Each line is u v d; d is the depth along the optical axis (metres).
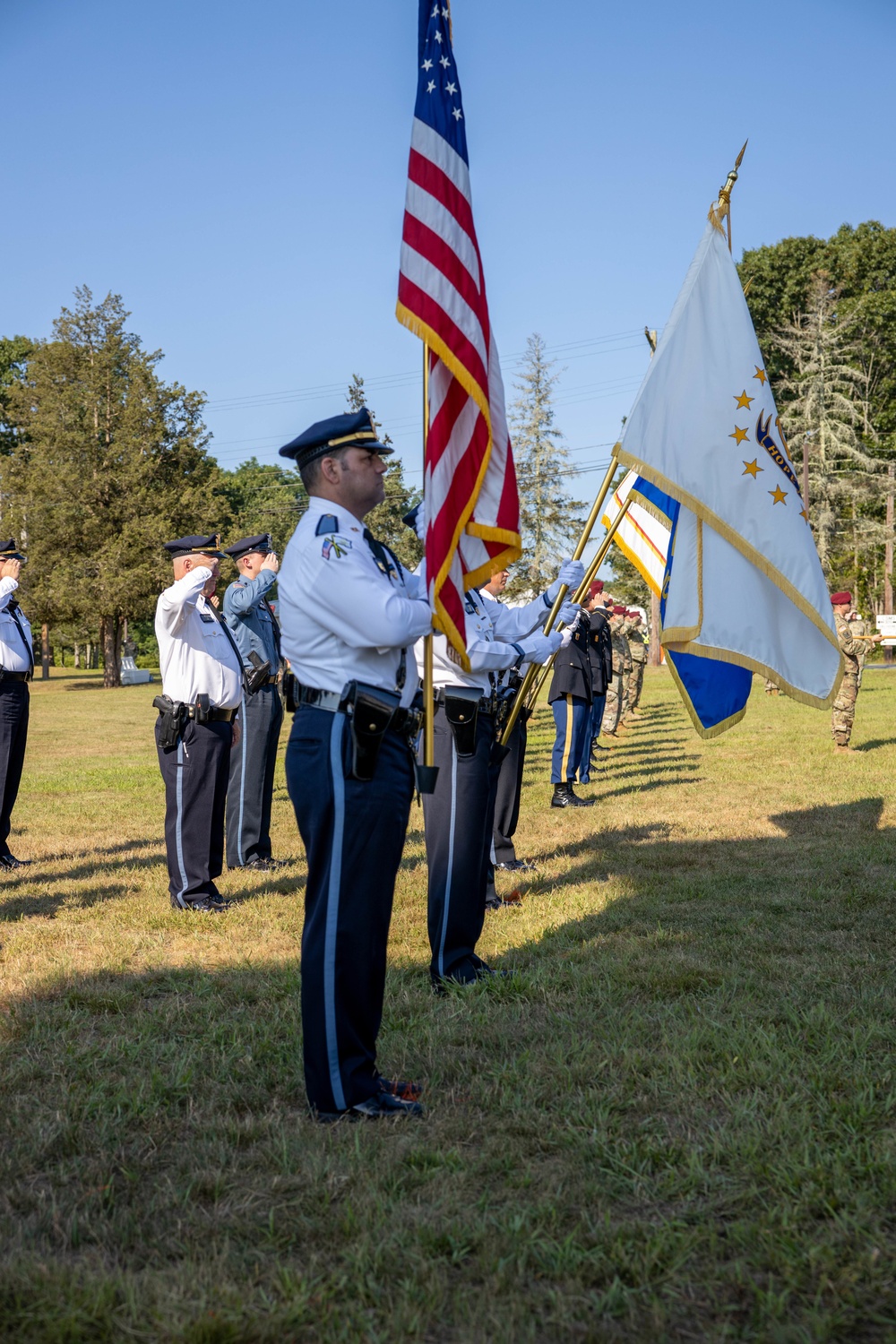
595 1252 2.41
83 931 5.41
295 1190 2.74
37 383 42.28
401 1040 3.76
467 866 4.45
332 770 3.10
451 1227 2.52
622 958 4.64
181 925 5.52
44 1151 2.95
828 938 4.96
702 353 5.26
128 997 4.28
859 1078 3.27
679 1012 3.97
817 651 5.23
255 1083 3.42
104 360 41.62
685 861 6.79
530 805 9.34
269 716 7.07
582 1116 3.10
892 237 45.81
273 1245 2.48
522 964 4.70
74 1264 2.41
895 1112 3.08
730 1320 2.21
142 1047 3.71
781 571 5.16
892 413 45.59
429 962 4.78
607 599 11.73
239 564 7.09
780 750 12.57
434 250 3.70
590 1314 2.22
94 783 11.83
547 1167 2.84
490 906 5.75
